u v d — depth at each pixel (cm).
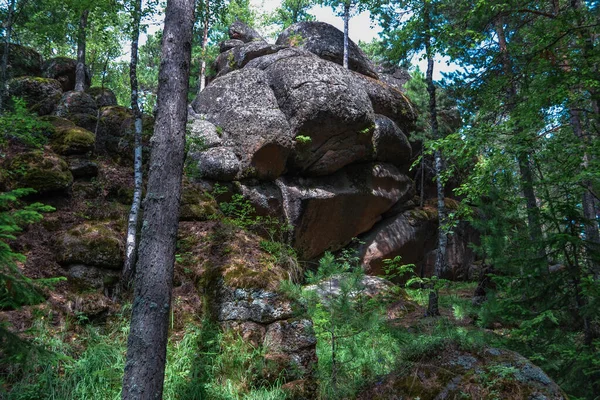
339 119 1363
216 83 1412
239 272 689
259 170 1291
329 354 679
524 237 625
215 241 779
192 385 550
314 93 1338
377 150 1539
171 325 640
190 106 1446
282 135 1303
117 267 696
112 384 521
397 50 1129
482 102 1047
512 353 543
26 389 473
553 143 716
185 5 572
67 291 629
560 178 629
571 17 816
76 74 1468
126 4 933
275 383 590
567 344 560
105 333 605
